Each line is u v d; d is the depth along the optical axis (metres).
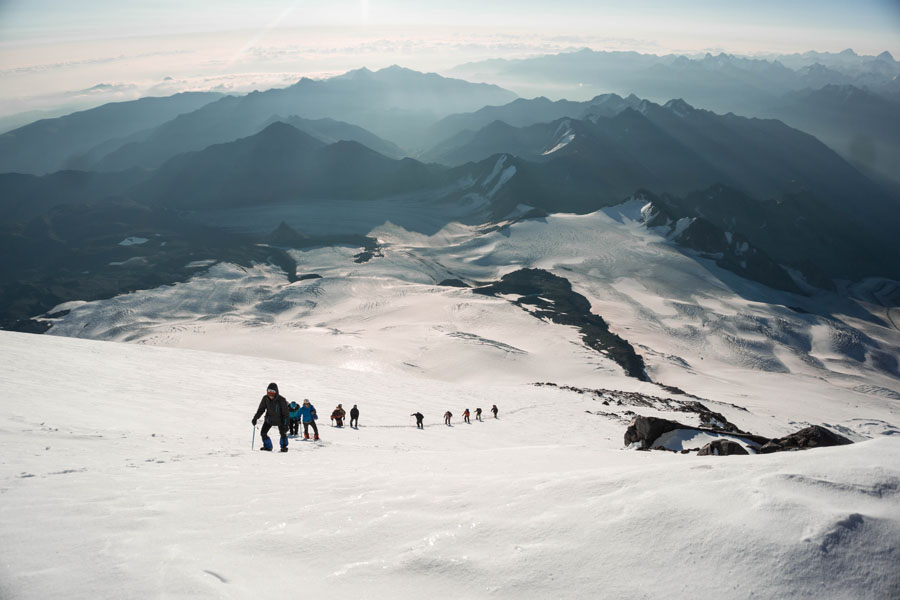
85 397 15.81
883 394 148.50
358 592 2.88
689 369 136.50
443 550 3.32
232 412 18.41
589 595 2.62
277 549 3.59
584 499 3.83
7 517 4.27
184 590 2.80
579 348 122.94
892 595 2.38
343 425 22.33
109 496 5.25
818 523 2.89
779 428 52.66
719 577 2.62
